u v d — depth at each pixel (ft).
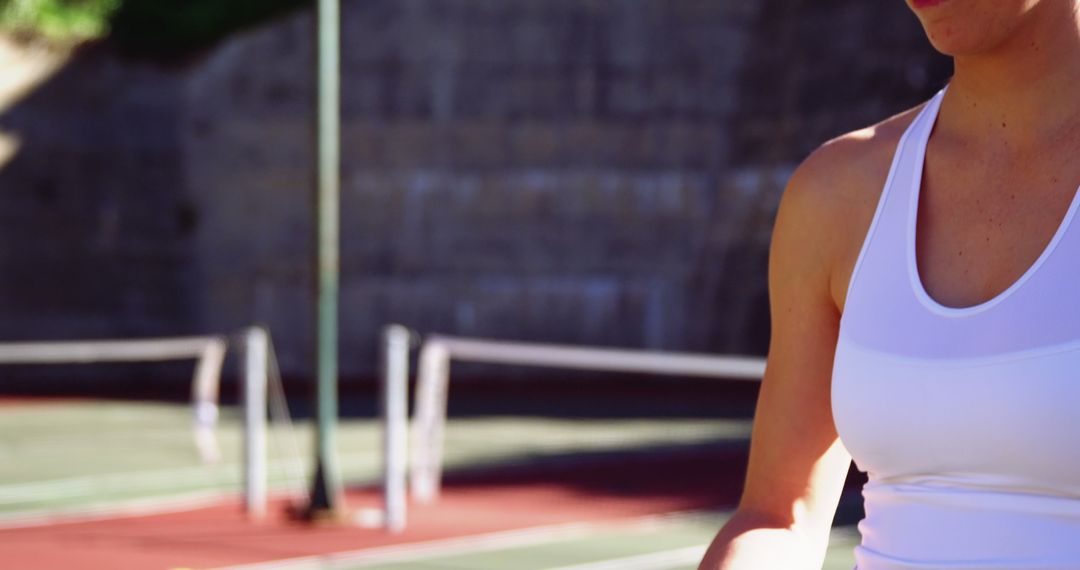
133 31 122.52
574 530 44.86
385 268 122.62
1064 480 6.35
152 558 40.04
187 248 123.44
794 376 7.93
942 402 6.61
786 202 7.95
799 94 118.11
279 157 123.34
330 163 47.09
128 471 59.88
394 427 44.39
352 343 121.60
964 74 7.07
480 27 124.36
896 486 6.95
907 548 6.86
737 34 125.59
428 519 46.91
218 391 111.34
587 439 75.10
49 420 85.40
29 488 54.85
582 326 122.93
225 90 124.36
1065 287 6.41
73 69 119.24
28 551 41.34
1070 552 6.37
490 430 80.12
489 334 122.93
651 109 124.36
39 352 112.57
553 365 122.52
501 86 124.47
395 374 44.34
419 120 123.75
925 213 7.17
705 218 123.24
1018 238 6.75
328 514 45.80
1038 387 6.33
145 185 121.90
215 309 122.62
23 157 115.55
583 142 124.47
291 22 124.16
